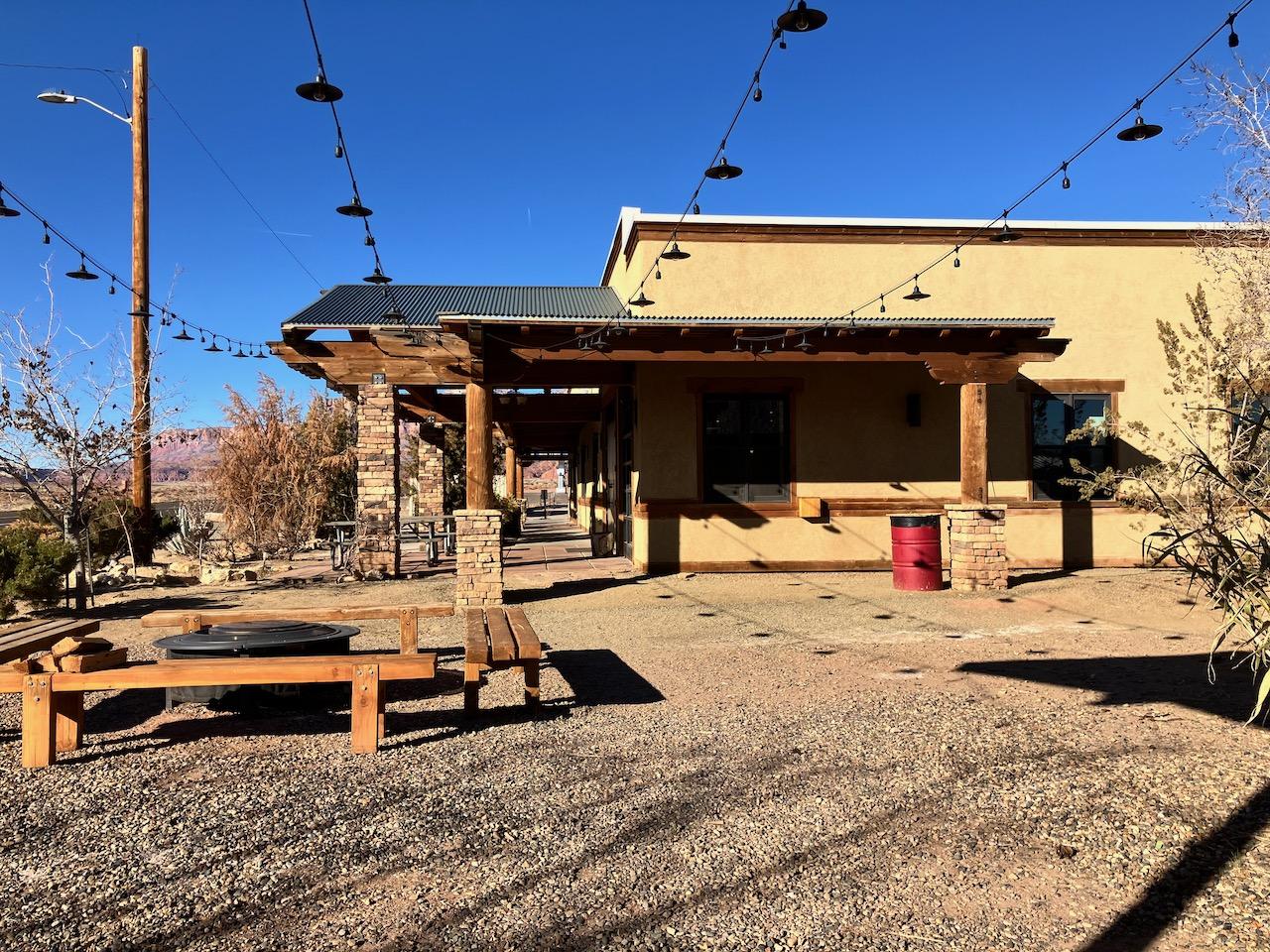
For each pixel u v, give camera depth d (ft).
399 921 9.50
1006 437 44.86
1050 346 36.65
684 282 44.29
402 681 21.48
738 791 13.30
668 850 11.26
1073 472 45.32
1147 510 32.09
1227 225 36.40
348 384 47.88
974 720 16.99
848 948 8.93
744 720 17.37
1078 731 16.10
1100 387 45.55
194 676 15.11
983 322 35.06
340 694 18.99
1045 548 44.73
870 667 22.27
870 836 11.61
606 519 57.06
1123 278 46.03
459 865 10.88
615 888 10.25
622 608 33.50
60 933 9.27
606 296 51.47
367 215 21.81
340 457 68.33
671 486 43.50
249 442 63.41
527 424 77.97
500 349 34.45
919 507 44.39
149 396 44.50
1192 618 29.48
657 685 20.66
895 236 45.34
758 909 9.71
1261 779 13.17
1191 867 10.49
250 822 12.30
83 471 36.76
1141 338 45.98
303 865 10.90
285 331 38.37
